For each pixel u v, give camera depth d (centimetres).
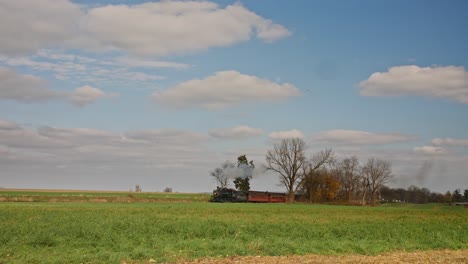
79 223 3844
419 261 2347
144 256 2323
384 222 4969
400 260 2369
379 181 13812
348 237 3359
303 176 13012
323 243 2928
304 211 7306
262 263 2194
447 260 2398
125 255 2323
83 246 2661
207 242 2830
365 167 13912
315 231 3625
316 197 13400
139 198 11162
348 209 8619
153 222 4059
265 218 5203
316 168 13125
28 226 3519
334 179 13562
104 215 5028
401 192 15812
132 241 2848
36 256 2272
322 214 6531
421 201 15375
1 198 9350
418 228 4166
